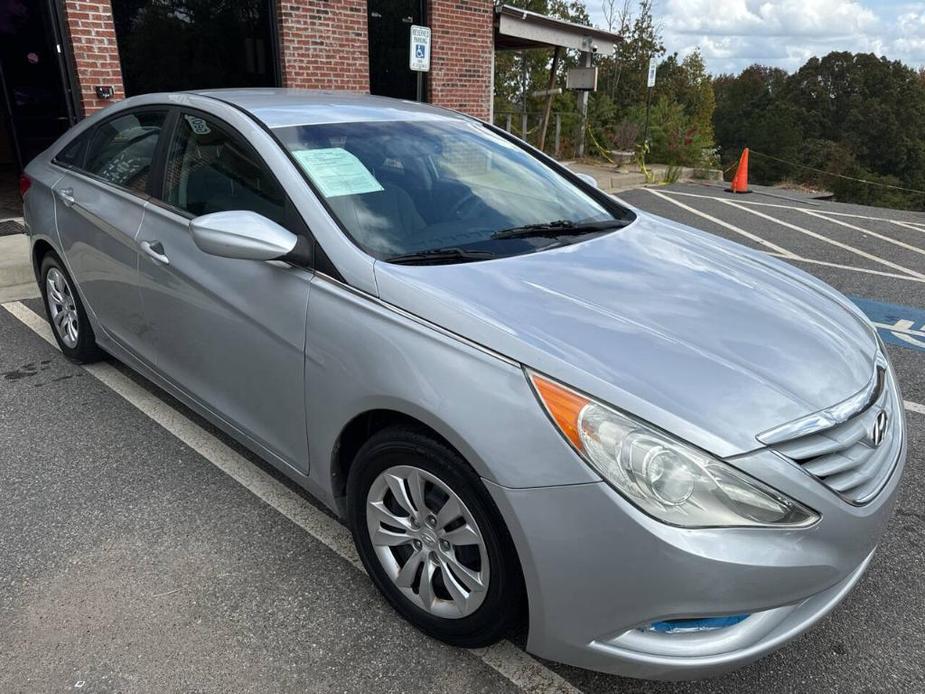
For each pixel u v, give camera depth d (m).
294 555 2.65
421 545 2.19
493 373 1.92
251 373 2.63
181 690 2.06
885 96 76.25
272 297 2.48
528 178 3.25
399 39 10.58
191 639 2.24
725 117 80.38
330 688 2.08
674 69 42.28
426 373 2.01
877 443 2.03
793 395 1.92
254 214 2.40
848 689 2.14
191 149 3.01
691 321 2.19
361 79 9.86
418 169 2.89
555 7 27.33
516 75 23.08
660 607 1.75
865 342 2.38
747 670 2.20
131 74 7.91
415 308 2.13
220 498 2.98
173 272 2.91
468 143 3.26
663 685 2.14
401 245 2.47
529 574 1.87
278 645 2.23
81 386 3.94
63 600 2.39
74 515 2.84
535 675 2.15
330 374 2.28
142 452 3.31
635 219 3.26
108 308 3.52
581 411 1.80
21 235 6.69
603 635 1.84
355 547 2.64
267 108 2.94
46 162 4.09
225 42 8.64
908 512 3.04
